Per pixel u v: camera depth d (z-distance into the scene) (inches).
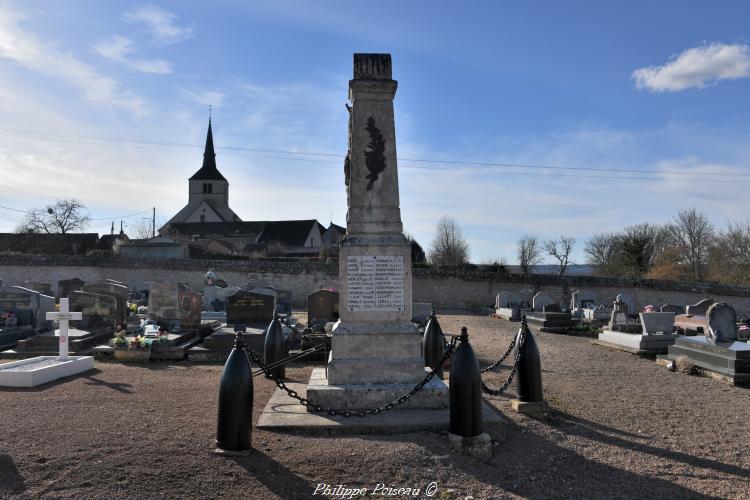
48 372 338.0
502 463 210.4
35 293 581.9
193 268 1228.5
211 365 451.5
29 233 2060.8
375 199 291.3
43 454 195.3
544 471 205.9
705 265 1887.3
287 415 251.4
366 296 283.7
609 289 1242.6
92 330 538.3
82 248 1971.0
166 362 464.4
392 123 296.0
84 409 261.7
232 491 176.4
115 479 178.5
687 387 382.9
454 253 2214.6
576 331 789.2
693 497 186.5
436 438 226.5
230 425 201.2
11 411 255.0
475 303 1247.5
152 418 247.4
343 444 217.9
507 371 422.3
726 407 321.4
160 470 186.5
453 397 219.0
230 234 2812.5
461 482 192.5
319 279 1230.3
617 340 596.7
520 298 1068.5
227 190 3489.2
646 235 2102.6
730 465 218.5
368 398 263.6
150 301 596.4
